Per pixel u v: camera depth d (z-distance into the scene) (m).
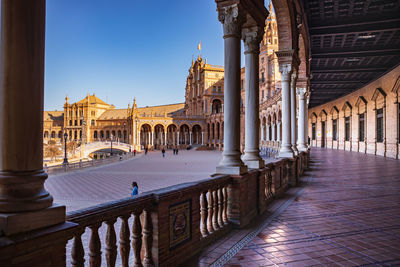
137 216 3.40
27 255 2.23
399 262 4.20
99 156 73.88
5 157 2.34
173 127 76.88
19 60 2.33
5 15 2.32
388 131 24.47
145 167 30.42
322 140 47.84
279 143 33.12
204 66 72.88
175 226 4.05
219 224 5.48
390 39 17.66
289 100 11.07
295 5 11.23
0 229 2.20
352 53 19.83
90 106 99.38
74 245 2.65
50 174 24.36
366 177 13.21
